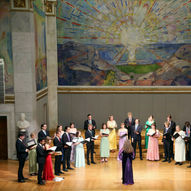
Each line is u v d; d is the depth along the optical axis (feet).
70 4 59.41
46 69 58.18
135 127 46.83
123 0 59.26
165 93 60.64
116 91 61.11
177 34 59.52
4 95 45.73
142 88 60.80
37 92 49.47
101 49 60.54
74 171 40.83
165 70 60.44
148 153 46.26
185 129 45.73
